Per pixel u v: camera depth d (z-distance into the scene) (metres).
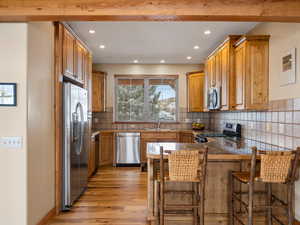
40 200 2.77
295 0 2.26
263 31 3.47
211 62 4.88
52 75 3.14
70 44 3.60
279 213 2.76
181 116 6.42
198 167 2.48
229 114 4.90
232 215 2.64
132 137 5.88
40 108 2.79
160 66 6.40
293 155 2.43
